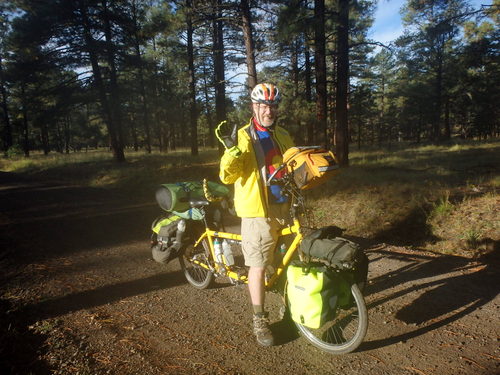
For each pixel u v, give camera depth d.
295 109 13.14
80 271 4.93
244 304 3.86
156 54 22.17
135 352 3.05
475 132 48.09
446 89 35.22
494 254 5.56
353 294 2.81
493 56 18.36
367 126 47.34
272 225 3.03
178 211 3.95
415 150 22.59
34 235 6.76
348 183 10.46
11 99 34.22
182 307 3.85
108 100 19.81
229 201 3.88
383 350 2.95
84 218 8.11
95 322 3.55
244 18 12.94
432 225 6.98
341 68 13.46
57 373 2.79
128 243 6.22
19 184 14.29
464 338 3.03
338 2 12.38
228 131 2.88
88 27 18.92
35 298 4.09
